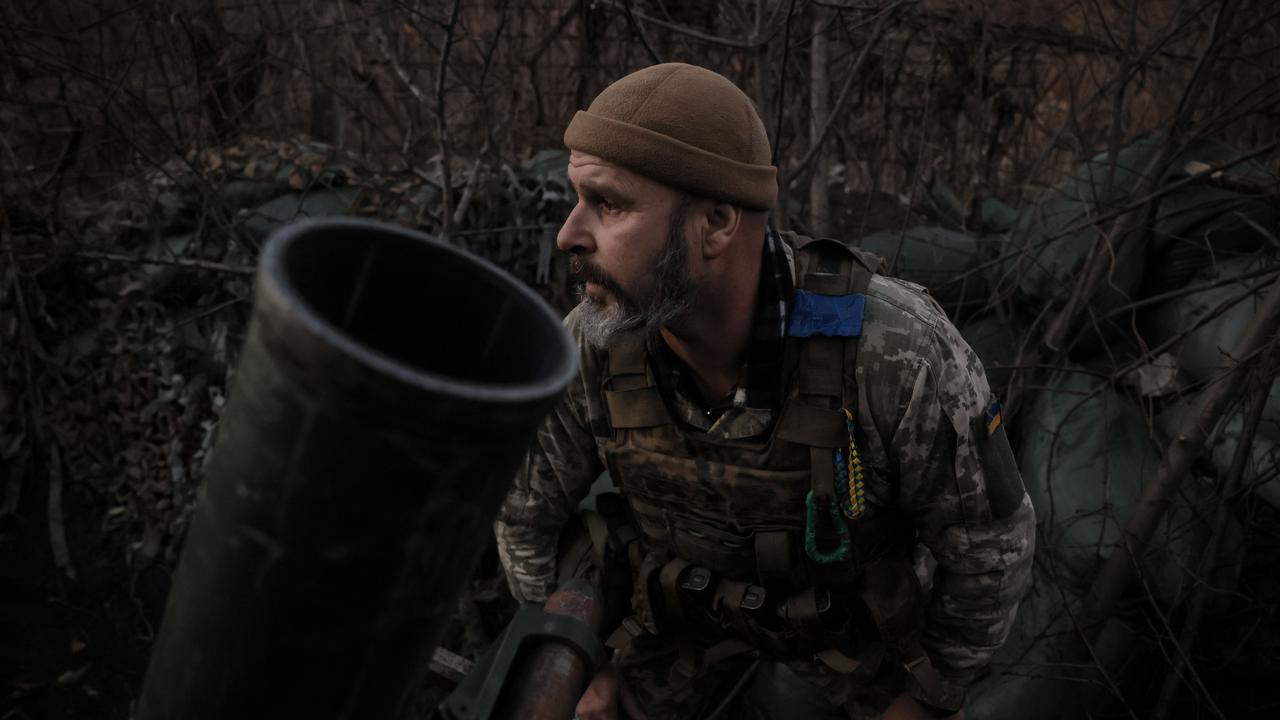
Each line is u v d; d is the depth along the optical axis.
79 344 3.08
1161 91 2.82
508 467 0.38
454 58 2.90
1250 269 2.10
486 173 2.77
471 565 0.40
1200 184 2.25
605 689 1.19
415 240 0.43
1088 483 2.09
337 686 0.40
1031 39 2.85
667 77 0.85
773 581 1.07
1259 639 2.07
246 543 0.36
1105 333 2.32
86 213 3.04
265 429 0.35
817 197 2.54
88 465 3.10
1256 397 1.85
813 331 0.95
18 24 2.74
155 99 3.24
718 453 1.02
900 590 1.11
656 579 1.16
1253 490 2.00
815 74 2.49
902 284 1.00
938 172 3.03
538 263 2.69
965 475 0.98
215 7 3.18
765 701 2.10
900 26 2.82
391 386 0.32
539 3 3.24
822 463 0.97
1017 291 2.46
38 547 2.98
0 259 3.06
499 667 0.94
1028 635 2.05
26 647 2.80
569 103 3.30
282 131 3.45
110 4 3.04
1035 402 2.31
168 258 2.89
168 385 2.97
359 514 0.35
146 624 2.88
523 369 0.44
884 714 1.20
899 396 0.94
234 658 0.39
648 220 0.84
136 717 0.44
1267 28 2.58
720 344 0.96
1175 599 1.92
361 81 3.19
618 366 1.02
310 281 0.40
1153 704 2.07
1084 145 2.46
